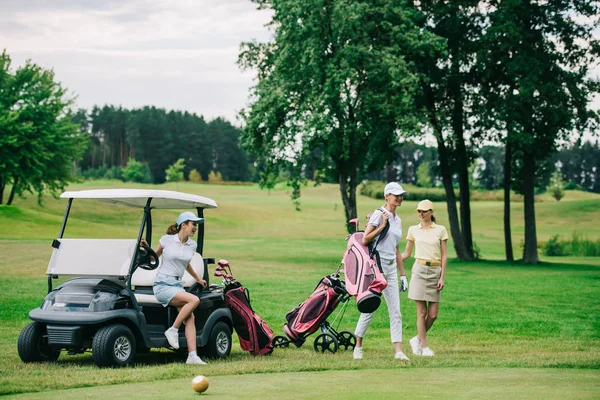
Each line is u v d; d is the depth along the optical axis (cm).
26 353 867
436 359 898
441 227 993
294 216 8800
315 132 3131
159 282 880
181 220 889
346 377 726
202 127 18450
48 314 839
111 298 851
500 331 1292
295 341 1012
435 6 3650
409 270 3250
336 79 3023
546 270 3203
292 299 1744
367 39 3250
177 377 731
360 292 889
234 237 6069
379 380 703
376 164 3588
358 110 3244
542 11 3597
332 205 10244
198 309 925
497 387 653
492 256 4931
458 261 3891
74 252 888
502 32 3438
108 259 876
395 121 3331
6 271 2431
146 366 838
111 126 18125
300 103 3269
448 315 1514
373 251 917
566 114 3503
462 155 3878
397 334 926
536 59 3441
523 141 3459
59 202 7981
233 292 990
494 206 9000
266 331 993
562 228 7362
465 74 3703
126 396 602
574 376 734
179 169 17338
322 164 3503
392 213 936
